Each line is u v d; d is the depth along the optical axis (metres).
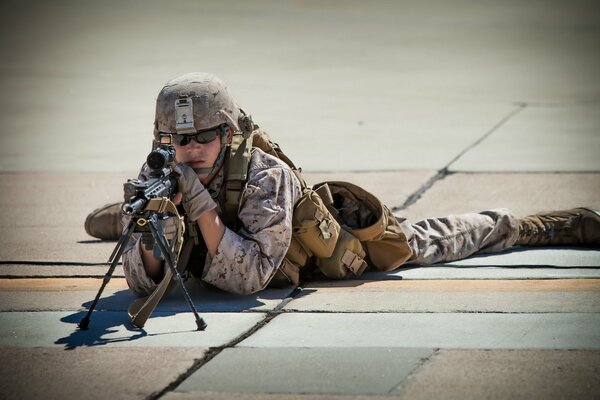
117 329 13.55
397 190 23.22
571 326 13.27
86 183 25.19
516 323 13.45
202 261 14.62
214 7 70.94
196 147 14.01
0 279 16.47
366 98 38.91
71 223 20.73
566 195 22.28
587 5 68.50
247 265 14.21
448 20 63.09
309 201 14.94
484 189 23.19
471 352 12.33
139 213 12.52
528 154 27.61
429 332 13.12
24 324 13.87
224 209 14.49
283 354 12.40
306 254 15.30
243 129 14.52
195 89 13.96
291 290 15.24
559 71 44.62
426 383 11.38
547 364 11.88
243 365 12.05
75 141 31.61
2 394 11.32
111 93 41.25
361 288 15.37
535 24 60.25
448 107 36.62
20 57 51.38
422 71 45.47
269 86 41.84
